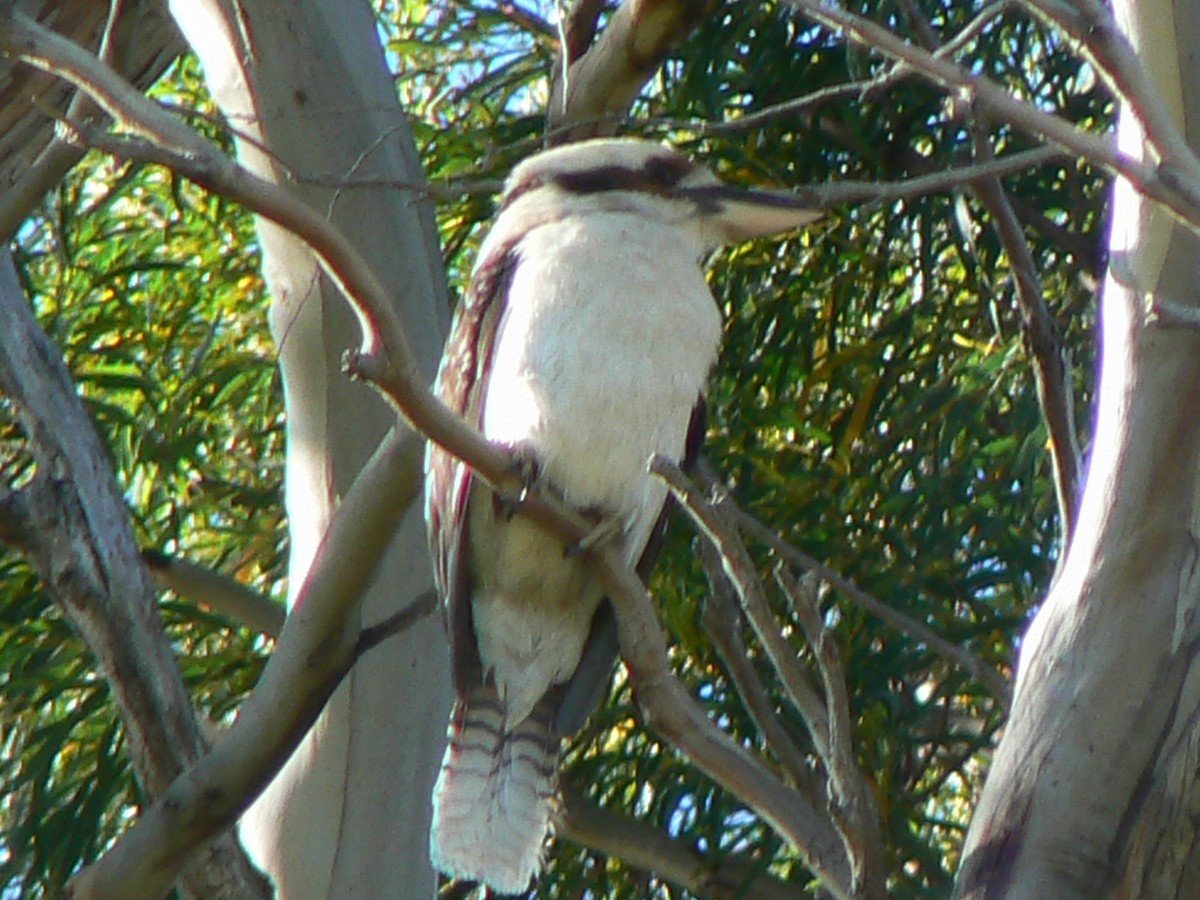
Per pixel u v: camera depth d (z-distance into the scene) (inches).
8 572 450.6
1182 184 224.5
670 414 311.6
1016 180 467.2
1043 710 259.3
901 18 456.4
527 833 316.8
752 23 446.9
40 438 358.6
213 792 313.3
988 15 256.4
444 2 522.6
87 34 359.3
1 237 345.1
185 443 466.0
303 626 311.1
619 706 435.5
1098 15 228.4
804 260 469.7
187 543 526.3
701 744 276.5
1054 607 265.4
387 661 355.3
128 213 536.7
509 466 281.7
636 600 261.4
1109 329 272.4
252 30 383.9
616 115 350.6
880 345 456.8
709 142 459.8
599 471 304.7
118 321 480.1
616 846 433.1
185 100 514.0
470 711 320.5
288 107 382.3
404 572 360.5
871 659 425.1
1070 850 251.6
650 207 332.5
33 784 430.3
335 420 367.6
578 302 309.1
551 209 333.1
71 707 476.4
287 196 230.4
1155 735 255.3
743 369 462.0
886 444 448.8
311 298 368.8
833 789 257.1
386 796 350.9
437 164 464.8
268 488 493.7
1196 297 266.2
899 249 484.4
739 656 347.6
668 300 313.6
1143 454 262.7
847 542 438.3
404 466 299.7
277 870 349.4
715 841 425.1
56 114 229.9
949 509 440.5
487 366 320.5
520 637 319.6
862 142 443.8
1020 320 409.7
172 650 364.8
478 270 331.9
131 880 313.7
